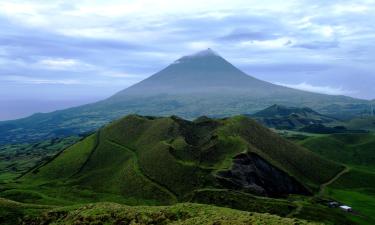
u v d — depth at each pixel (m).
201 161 191.75
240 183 173.50
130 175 186.50
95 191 181.75
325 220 142.12
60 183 196.12
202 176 175.88
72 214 92.69
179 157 194.38
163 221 81.75
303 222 72.56
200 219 77.12
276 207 146.38
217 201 149.38
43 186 189.12
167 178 178.50
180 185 172.62
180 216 83.00
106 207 92.94
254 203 147.88
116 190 179.88
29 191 167.50
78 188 186.38
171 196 165.00
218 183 169.50
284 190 188.75
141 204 156.62
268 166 194.25
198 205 88.56
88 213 89.75
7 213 102.75
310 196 189.25
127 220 84.44
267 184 184.88
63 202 153.75
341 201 185.25
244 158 188.75
